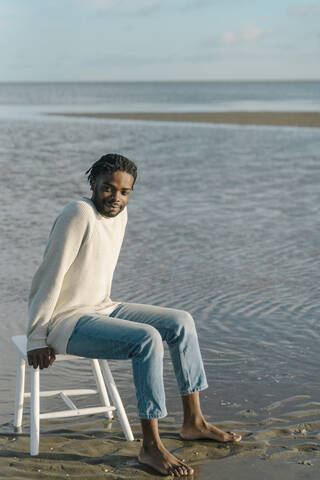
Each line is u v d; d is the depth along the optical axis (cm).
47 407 381
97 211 328
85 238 320
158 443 308
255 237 902
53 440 336
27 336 322
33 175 1513
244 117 4181
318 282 670
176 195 1277
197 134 2877
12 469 302
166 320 333
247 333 514
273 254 800
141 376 308
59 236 314
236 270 718
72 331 319
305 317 555
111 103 7938
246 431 346
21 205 1125
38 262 746
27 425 355
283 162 1839
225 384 413
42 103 8000
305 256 790
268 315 560
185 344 333
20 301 600
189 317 337
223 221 1020
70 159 1873
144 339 306
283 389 404
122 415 336
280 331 519
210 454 321
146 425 308
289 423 356
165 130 3139
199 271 711
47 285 315
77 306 329
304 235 919
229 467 307
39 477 295
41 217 1023
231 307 582
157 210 1112
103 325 315
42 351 316
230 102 8106
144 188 1359
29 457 315
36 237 880
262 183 1441
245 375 428
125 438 339
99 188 323
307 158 1936
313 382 416
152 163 1802
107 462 312
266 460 314
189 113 4791
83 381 423
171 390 409
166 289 639
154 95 12706
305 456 318
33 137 2694
